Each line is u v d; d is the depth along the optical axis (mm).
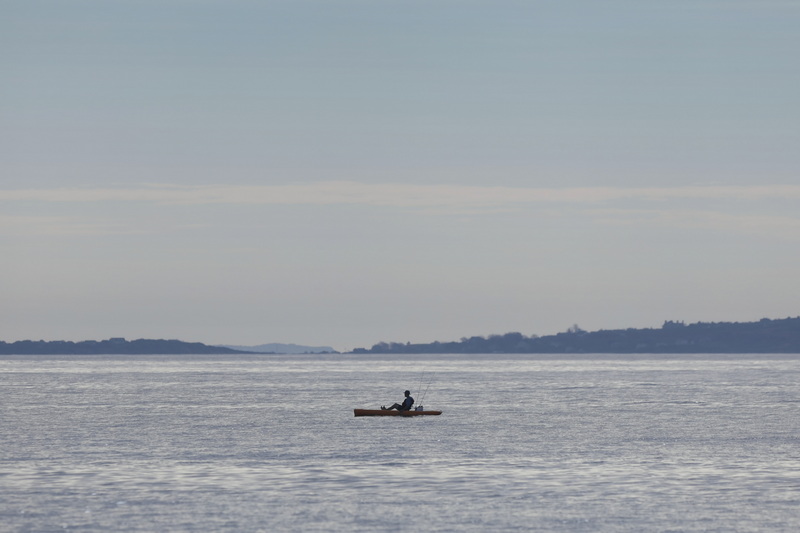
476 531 135875
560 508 149250
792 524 139125
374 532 135250
